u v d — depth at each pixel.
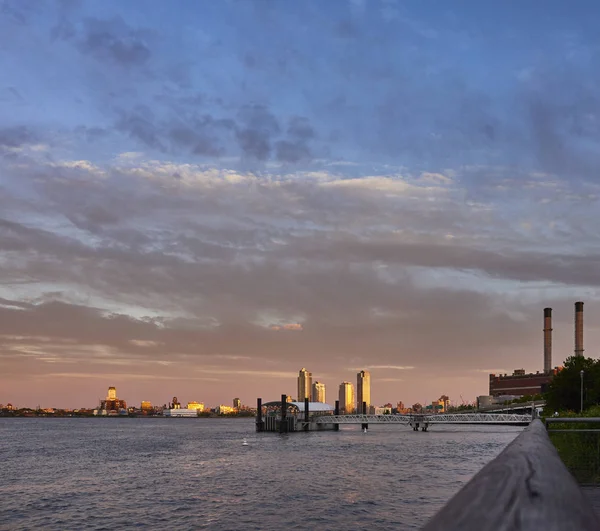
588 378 148.88
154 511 57.75
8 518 55.56
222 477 83.19
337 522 51.19
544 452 3.24
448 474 82.94
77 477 86.12
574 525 1.78
